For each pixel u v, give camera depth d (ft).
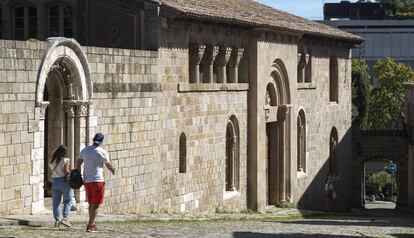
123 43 147.43
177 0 157.28
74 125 125.39
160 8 144.87
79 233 96.27
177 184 154.51
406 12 602.85
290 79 203.21
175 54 151.33
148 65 142.82
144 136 142.61
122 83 135.54
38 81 113.70
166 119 149.48
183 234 104.53
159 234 102.37
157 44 145.28
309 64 226.38
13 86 109.50
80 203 123.75
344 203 258.37
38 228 99.25
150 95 143.74
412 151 257.75
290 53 202.80
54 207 101.76
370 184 437.17
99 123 130.00
